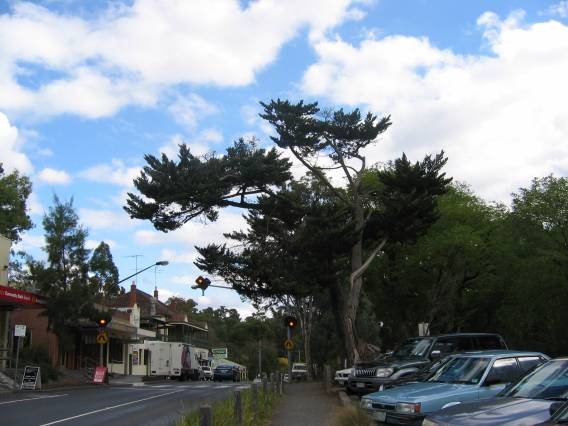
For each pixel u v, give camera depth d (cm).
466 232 3547
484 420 680
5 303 3138
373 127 2720
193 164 2459
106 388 3041
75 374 3847
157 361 4850
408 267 3747
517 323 4275
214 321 11019
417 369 1714
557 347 4191
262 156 2558
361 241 2842
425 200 2641
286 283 2533
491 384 1087
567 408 582
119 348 5209
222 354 8462
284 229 2770
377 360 1931
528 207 3547
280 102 2666
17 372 2900
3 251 3291
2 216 4631
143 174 2447
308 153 2806
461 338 1858
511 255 3672
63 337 3447
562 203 3462
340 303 2842
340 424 1086
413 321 4006
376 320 4925
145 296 7050
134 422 1462
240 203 2725
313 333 5644
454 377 1142
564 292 3647
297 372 5784
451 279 3631
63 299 3391
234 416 1080
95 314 3575
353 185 2825
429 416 738
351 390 1842
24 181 4934
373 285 3947
